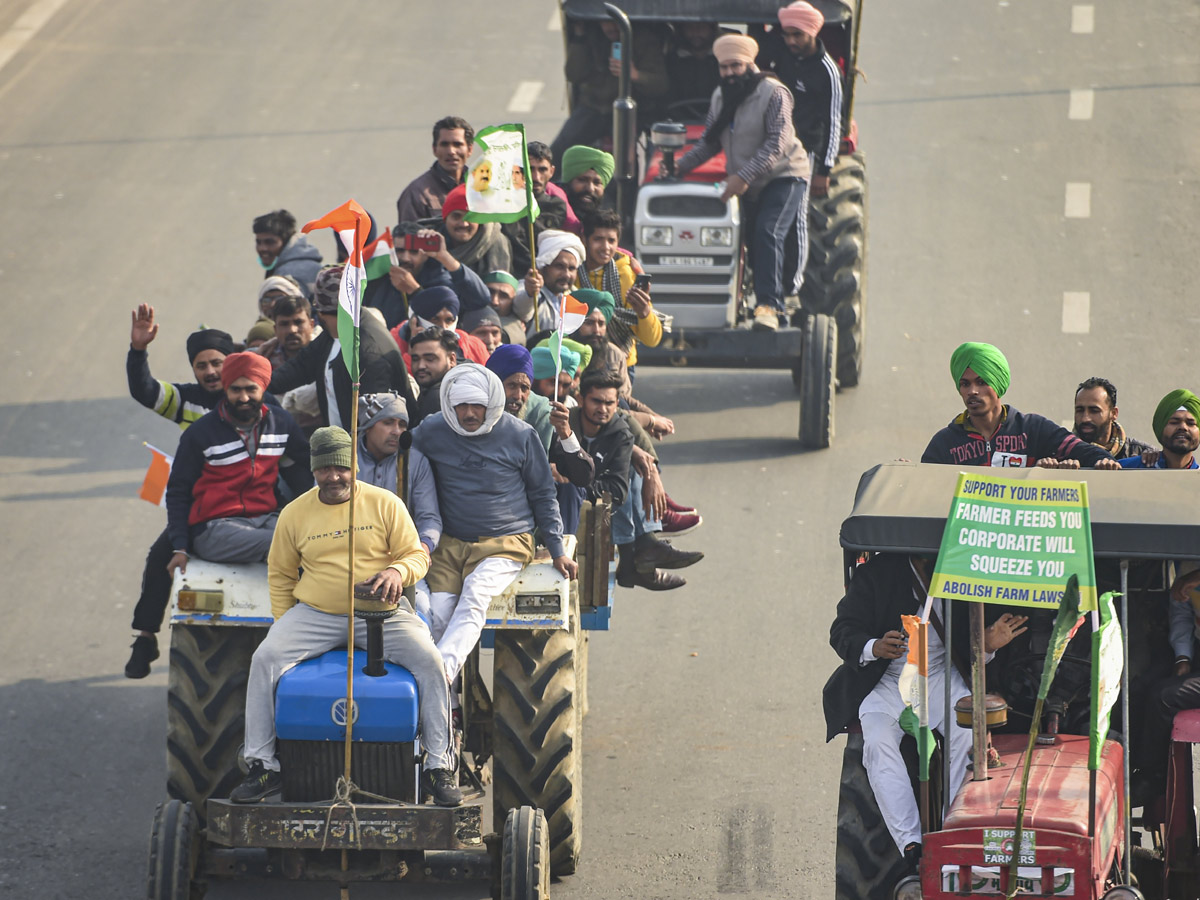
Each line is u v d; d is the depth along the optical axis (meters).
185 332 46.00
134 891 22.12
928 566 18.94
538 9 73.19
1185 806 18.20
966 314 46.47
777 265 38.38
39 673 28.88
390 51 68.31
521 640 21.09
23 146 59.34
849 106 41.47
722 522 34.91
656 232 38.38
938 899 16.62
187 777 20.75
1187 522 16.92
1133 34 67.50
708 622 30.61
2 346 45.00
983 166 56.47
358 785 18.80
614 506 24.94
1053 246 50.56
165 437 40.09
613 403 25.12
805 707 27.42
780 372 45.06
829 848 23.12
